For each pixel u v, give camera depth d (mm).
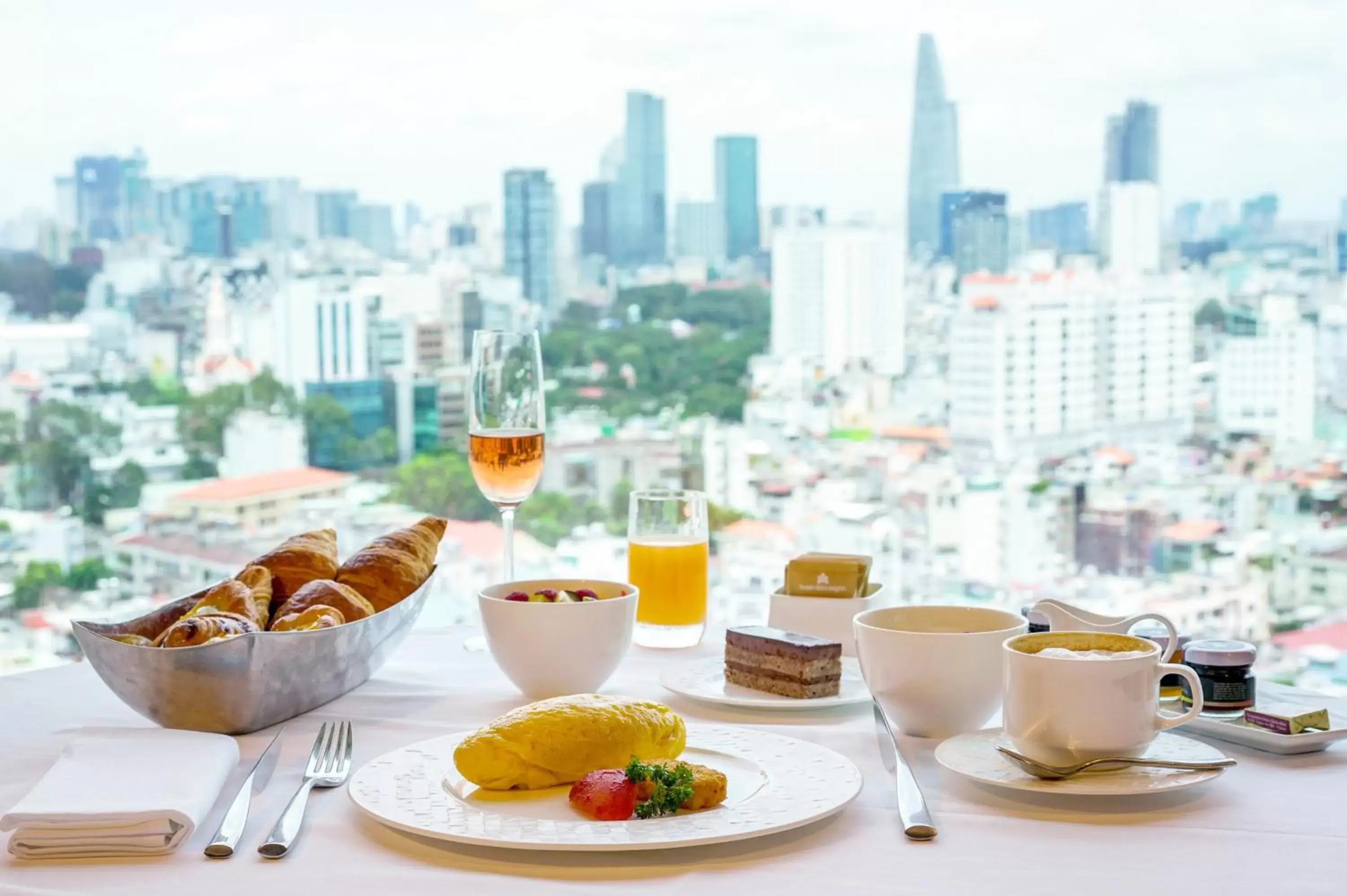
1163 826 850
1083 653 952
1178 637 1197
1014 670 934
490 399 1495
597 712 938
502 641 1213
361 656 1205
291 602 1213
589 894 736
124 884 757
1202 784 924
